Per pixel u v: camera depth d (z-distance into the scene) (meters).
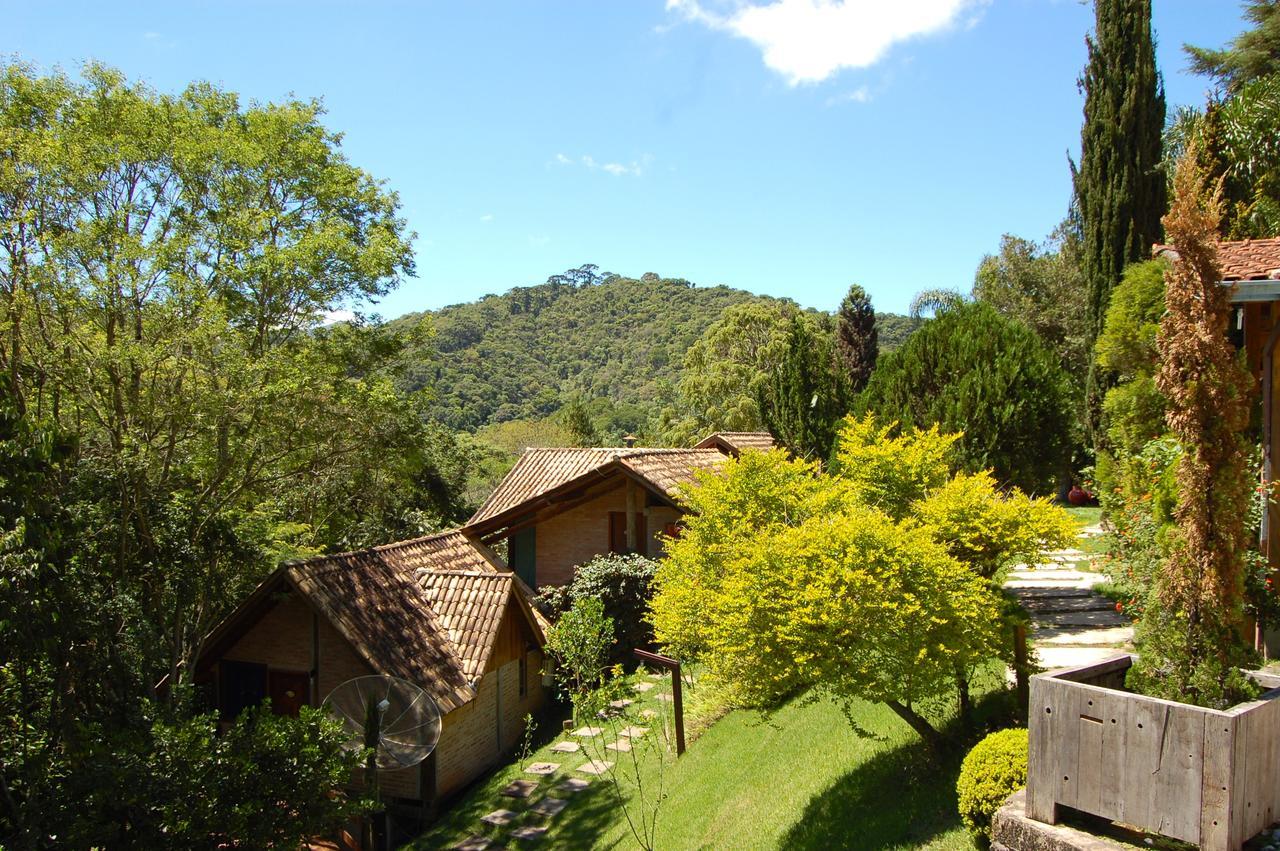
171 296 14.81
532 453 24.22
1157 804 4.87
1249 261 8.51
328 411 16.88
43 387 14.79
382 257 17.09
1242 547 5.73
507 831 11.38
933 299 41.47
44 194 14.54
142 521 13.81
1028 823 5.39
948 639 7.30
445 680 13.62
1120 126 18.34
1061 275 32.91
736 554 9.07
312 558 14.54
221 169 16.38
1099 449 18.50
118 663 10.88
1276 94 15.30
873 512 8.19
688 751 11.85
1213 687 5.55
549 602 17.52
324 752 10.18
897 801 7.51
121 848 8.88
